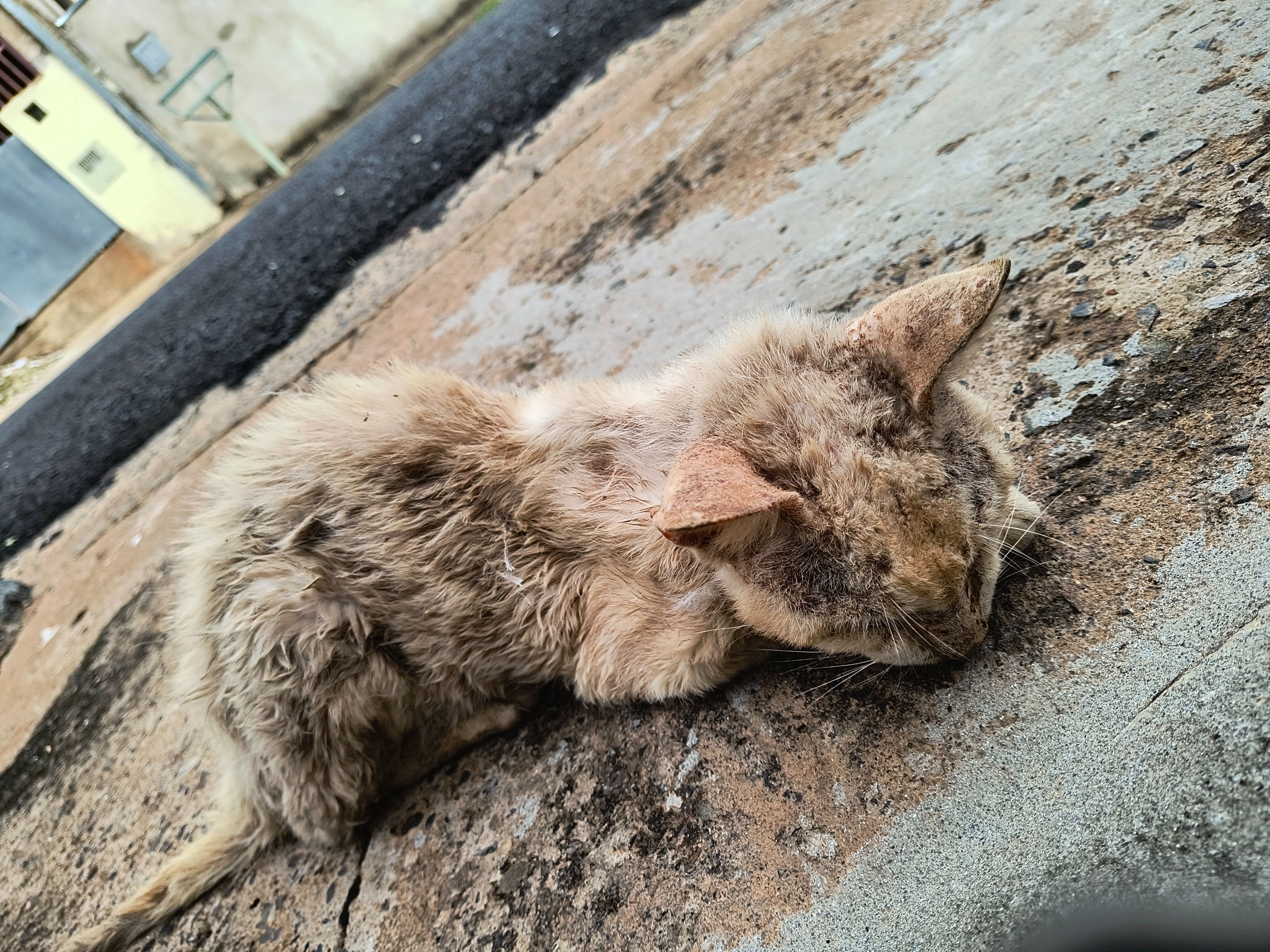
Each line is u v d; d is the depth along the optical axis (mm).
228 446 453
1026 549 316
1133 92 421
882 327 322
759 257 537
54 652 683
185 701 411
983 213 435
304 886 394
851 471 297
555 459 395
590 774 358
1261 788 233
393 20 1685
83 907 456
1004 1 562
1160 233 361
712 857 306
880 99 575
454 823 376
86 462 947
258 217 1357
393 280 905
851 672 326
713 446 303
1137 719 263
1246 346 312
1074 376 345
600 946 306
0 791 571
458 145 1074
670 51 936
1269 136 356
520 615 389
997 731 284
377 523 389
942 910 261
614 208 723
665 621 362
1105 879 244
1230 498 285
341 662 384
